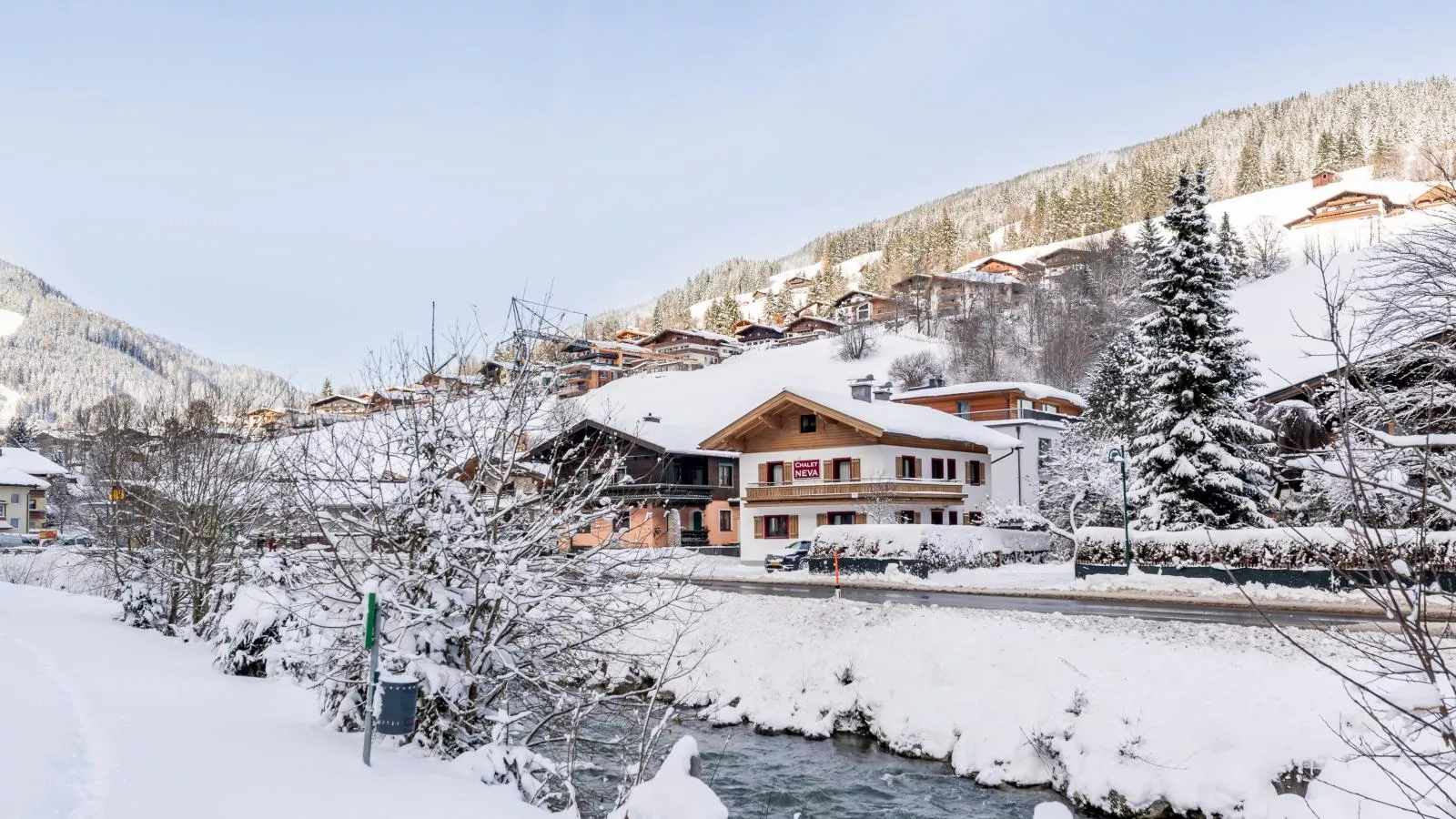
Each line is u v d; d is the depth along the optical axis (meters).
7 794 6.27
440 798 7.23
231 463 20.28
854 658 18.19
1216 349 33.06
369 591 8.66
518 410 10.37
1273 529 27.09
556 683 10.46
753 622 21.41
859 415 44.28
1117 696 14.40
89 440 34.06
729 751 16.11
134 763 7.54
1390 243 17.33
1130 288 92.31
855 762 15.46
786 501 46.53
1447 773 5.18
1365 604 22.33
